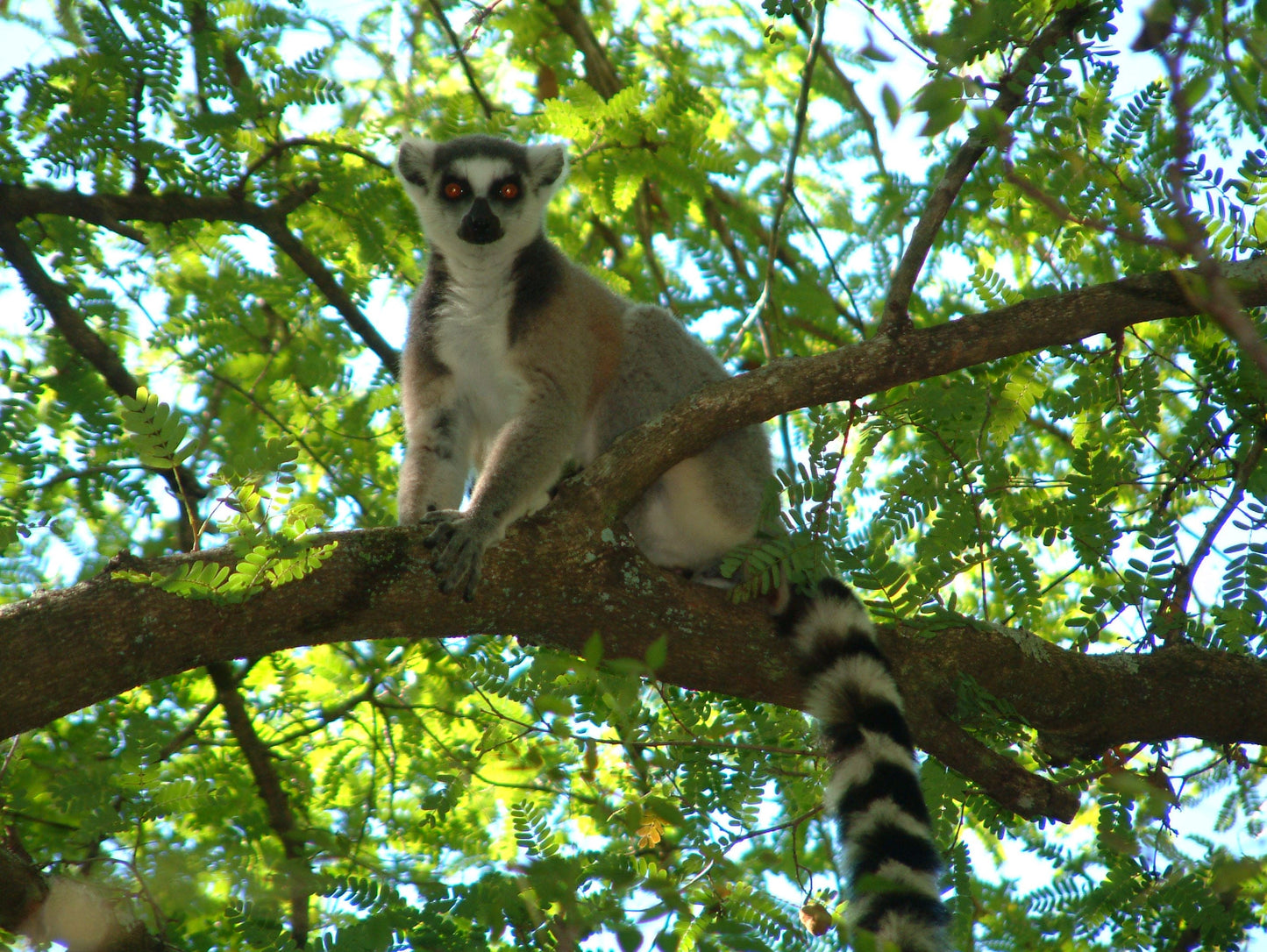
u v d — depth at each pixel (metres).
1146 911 7.69
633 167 10.12
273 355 10.41
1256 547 7.48
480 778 7.27
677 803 7.23
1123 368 8.65
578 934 5.00
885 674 7.77
